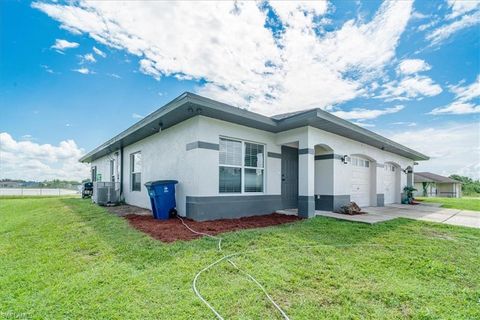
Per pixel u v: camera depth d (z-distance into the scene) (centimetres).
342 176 978
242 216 789
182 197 770
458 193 3584
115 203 1161
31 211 1027
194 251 441
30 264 407
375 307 283
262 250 454
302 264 396
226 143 785
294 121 766
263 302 286
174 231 573
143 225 638
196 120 714
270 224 678
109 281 334
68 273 366
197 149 704
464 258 442
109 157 1533
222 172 769
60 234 585
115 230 595
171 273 356
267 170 877
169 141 858
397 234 592
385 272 376
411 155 1521
